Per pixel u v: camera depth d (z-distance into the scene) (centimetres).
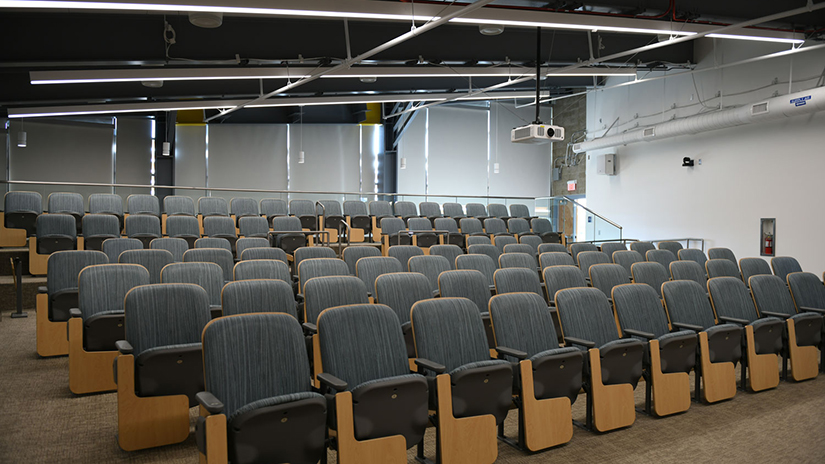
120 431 288
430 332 311
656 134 1129
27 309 622
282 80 1023
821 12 802
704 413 382
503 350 322
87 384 367
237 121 1312
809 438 340
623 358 350
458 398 282
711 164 1066
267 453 234
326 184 1359
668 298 432
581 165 1427
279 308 341
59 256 442
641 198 1226
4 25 705
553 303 455
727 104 1041
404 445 266
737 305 475
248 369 256
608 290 491
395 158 1393
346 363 279
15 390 372
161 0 511
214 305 405
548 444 317
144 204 880
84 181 1222
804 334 466
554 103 1527
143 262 459
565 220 1077
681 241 1123
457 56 886
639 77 1241
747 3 765
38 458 282
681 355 379
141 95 1005
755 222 984
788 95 873
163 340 313
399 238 833
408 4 604
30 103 989
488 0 535
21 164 1175
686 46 1095
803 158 910
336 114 1359
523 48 923
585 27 676
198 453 293
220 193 945
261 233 791
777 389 439
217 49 777
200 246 563
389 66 872
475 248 630
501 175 1488
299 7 560
